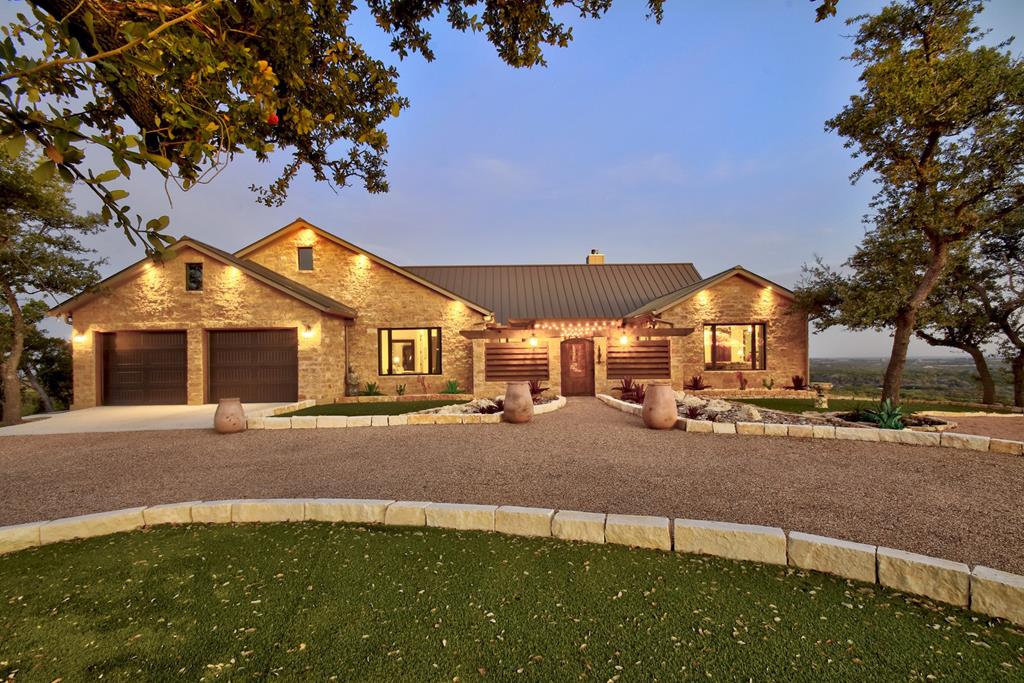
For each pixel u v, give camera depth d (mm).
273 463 6680
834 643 2561
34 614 2930
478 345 15703
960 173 9445
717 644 2541
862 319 12875
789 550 3547
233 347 15133
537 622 2762
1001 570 3238
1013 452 6727
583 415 10812
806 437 7957
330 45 4023
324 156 4949
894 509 4543
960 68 8695
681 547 3795
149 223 1853
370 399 15383
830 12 3486
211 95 2555
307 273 17172
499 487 5363
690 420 8789
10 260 11930
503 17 4457
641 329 15766
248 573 3434
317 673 2344
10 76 1548
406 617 2834
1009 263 14148
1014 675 2301
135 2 2197
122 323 14625
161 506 4613
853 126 10383
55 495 5355
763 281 16781
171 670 2387
